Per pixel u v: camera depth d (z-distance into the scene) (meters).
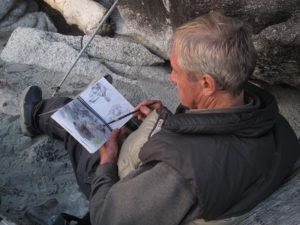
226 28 0.99
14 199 1.57
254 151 1.03
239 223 1.06
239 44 0.98
